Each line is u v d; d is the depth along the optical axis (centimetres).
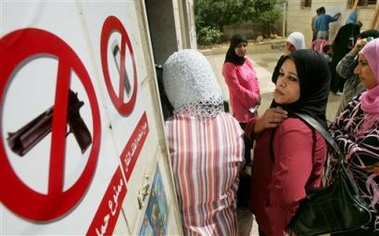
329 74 128
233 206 129
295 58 123
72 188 47
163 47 271
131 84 79
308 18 993
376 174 140
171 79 114
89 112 54
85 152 52
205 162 111
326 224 121
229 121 120
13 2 38
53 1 46
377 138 135
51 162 43
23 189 37
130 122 75
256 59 884
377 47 150
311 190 124
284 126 121
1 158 35
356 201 117
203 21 1206
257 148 137
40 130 41
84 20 56
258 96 304
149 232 80
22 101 38
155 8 260
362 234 151
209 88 114
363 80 159
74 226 47
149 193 84
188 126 112
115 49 70
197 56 114
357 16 669
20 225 37
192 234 118
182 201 117
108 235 57
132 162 73
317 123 121
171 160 110
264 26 1241
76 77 51
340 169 123
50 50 45
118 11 75
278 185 117
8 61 36
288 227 123
